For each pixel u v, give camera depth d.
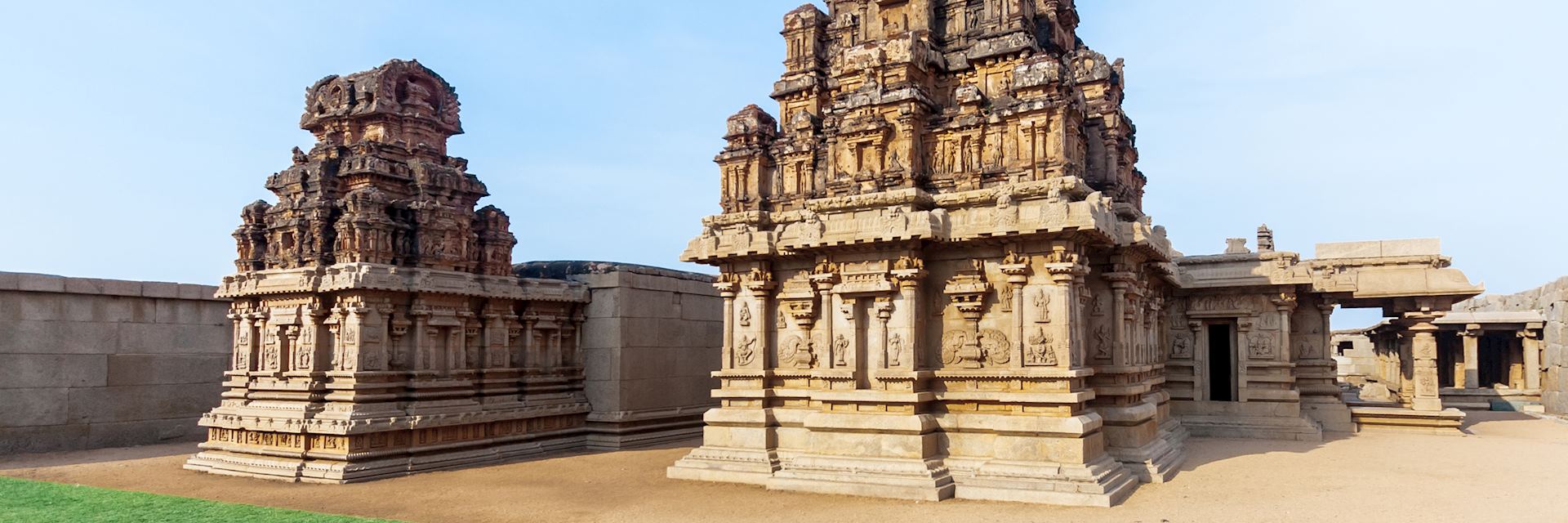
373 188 24.73
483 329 26.31
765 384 21.27
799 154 24.17
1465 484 18.97
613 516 17.22
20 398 26.86
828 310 20.44
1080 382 18.91
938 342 19.80
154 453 27.53
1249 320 29.25
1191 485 19.09
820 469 19.50
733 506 17.89
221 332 32.19
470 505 18.59
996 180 20.70
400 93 27.06
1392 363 45.66
